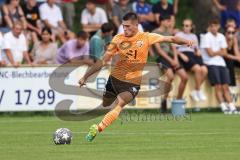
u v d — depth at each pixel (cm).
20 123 5112
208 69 6194
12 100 5753
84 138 4012
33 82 5762
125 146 3625
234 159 3102
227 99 6194
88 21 6531
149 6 6831
